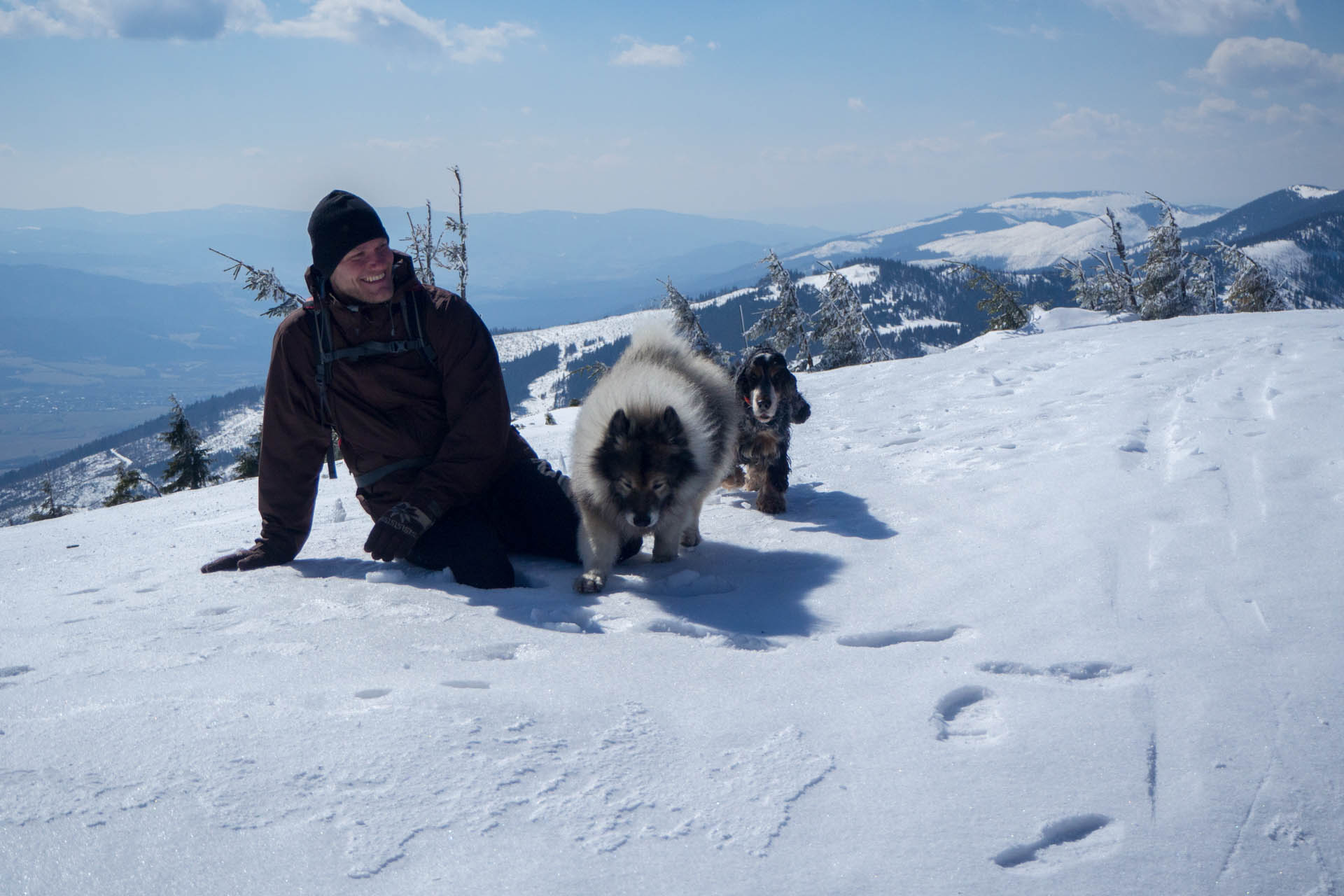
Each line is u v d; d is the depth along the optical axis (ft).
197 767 7.97
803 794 7.70
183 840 6.81
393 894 6.21
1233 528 14.52
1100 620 11.70
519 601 14.33
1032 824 7.13
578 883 6.37
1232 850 6.69
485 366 16.79
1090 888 6.31
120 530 28.76
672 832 7.07
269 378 17.06
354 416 16.83
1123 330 47.16
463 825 7.10
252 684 10.27
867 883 6.40
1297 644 10.23
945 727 9.15
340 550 18.93
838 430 29.68
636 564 17.22
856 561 15.89
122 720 9.14
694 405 16.90
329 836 6.89
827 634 12.32
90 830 6.93
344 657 11.37
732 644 12.11
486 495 18.10
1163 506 16.19
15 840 6.79
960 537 16.52
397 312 16.34
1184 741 8.34
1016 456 22.25
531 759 8.28
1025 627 11.81
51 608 15.69
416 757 8.21
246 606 14.28
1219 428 21.26
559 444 33.01
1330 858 6.54
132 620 13.76
